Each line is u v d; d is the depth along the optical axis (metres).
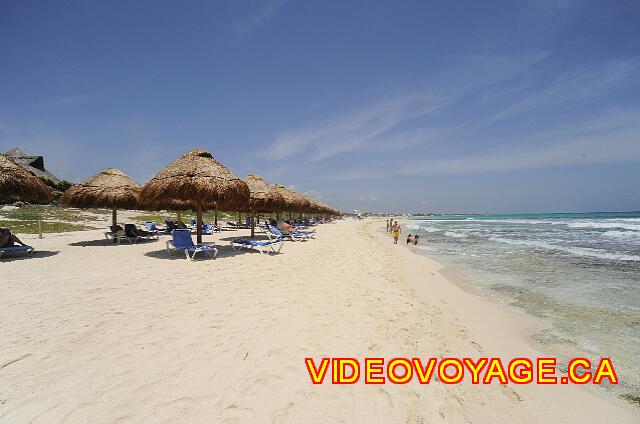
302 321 4.71
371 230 37.06
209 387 2.97
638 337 4.95
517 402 3.19
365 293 6.57
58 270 7.64
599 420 2.99
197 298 5.61
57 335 3.94
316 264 9.55
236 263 9.09
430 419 2.78
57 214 26.03
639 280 8.89
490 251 15.70
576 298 7.16
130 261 8.96
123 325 4.32
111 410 2.60
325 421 2.61
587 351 4.46
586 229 31.39
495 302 6.86
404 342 4.30
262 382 3.09
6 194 8.95
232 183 10.91
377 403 2.92
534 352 4.40
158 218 30.95
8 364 3.24
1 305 5.01
